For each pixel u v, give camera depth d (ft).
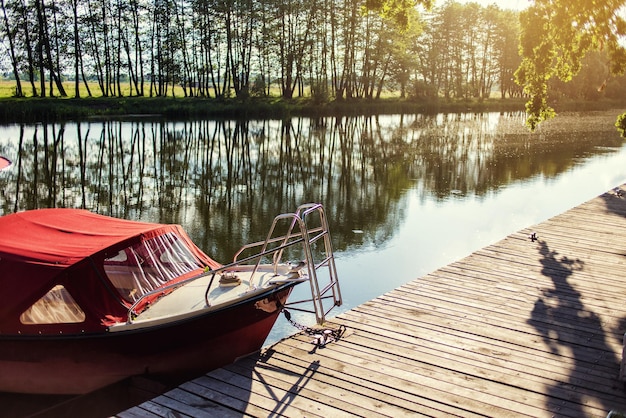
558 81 199.62
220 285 19.01
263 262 32.17
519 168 66.44
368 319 20.49
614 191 47.37
